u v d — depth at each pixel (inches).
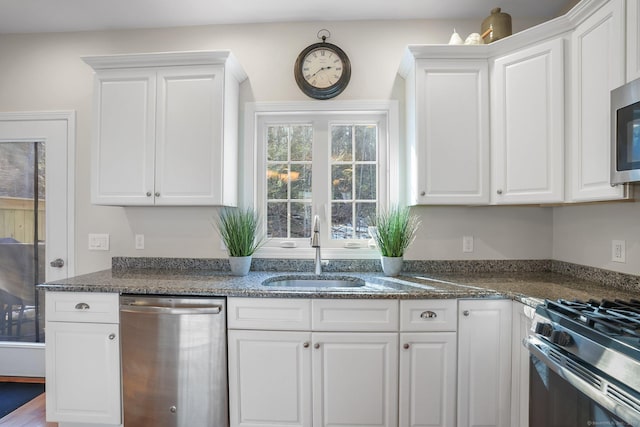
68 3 85.0
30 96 96.4
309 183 96.0
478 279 80.4
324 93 90.3
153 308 69.1
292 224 95.8
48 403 71.8
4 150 96.7
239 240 84.5
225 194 82.7
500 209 90.7
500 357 67.5
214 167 80.7
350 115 94.5
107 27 95.0
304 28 93.0
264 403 68.9
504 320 67.6
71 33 96.5
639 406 33.4
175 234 94.2
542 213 90.1
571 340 43.7
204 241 93.7
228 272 89.0
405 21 92.1
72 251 95.9
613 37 55.9
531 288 69.7
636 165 48.5
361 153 95.7
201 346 69.2
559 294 64.0
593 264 75.8
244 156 92.8
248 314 69.0
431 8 87.6
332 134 96.0
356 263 90.9
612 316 44.1
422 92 79.0
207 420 69.5
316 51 90.8
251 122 92.8
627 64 53.2
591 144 61.3
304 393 68.3
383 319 67.8
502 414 67.2
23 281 96.7
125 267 94.6
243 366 69.1
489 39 81.0
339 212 95.2
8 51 96.8
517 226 90.3
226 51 78.5
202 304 69.2
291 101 92.4
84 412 71.6
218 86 80.4
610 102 54.4
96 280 77.4
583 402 42.4
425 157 79.2
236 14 89.7
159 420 70.2
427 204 80.4
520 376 64.5
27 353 96.6
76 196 95.8
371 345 67.8
